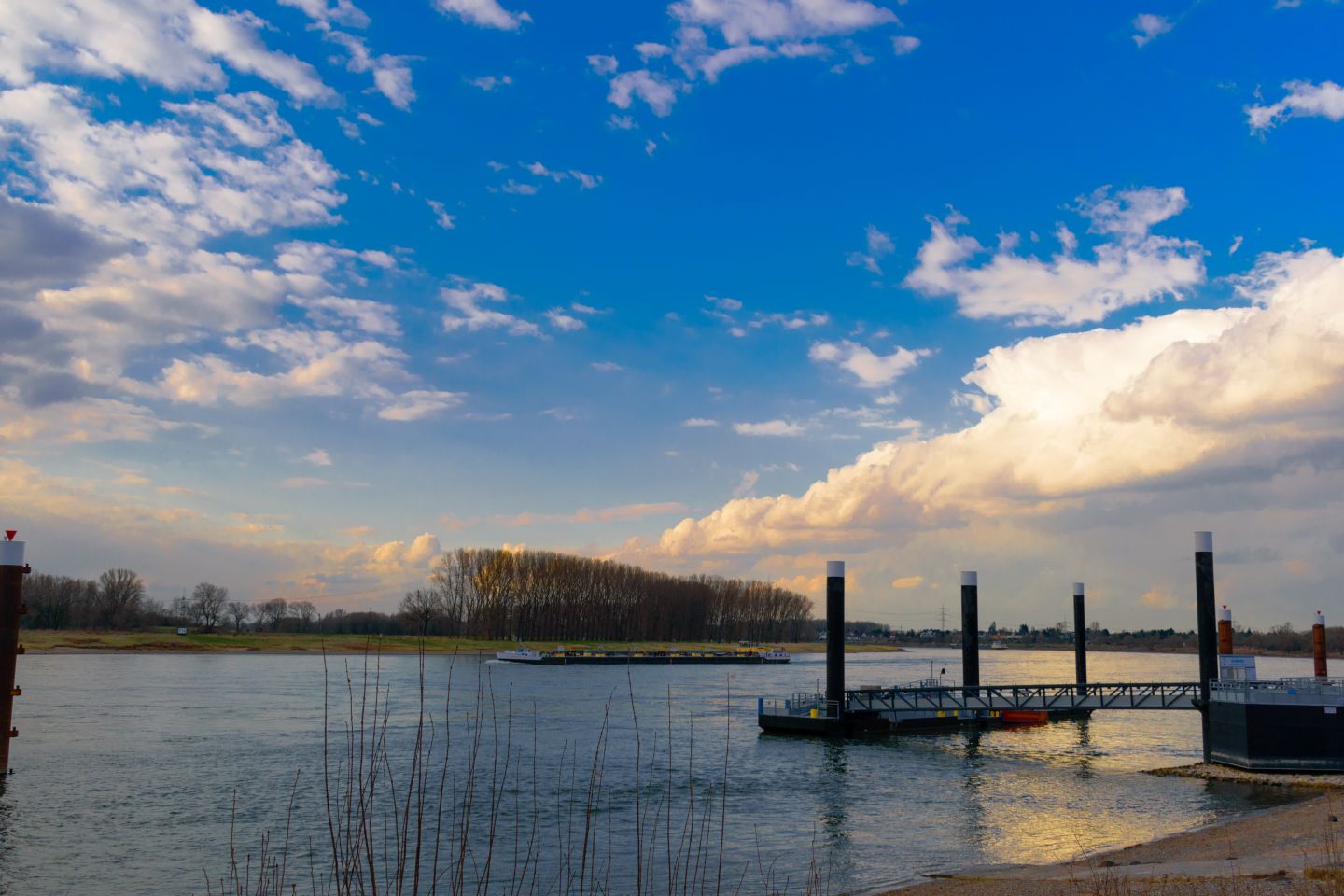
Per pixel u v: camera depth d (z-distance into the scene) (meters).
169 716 91.06
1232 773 62.31
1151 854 38.34
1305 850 34.25
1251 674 69.94
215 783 57.19
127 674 150.88
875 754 74.56
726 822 48.62
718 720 95.81
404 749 69.50
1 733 57.56
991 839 45.34
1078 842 44.53
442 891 33.88
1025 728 91.94
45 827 46.53
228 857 40.75
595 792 53.56
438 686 134.00
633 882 36.34
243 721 87.31
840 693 86.94
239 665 177.88
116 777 59.16
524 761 65.38
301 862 39.34
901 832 46.97
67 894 36.09
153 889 36.38
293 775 59.69
